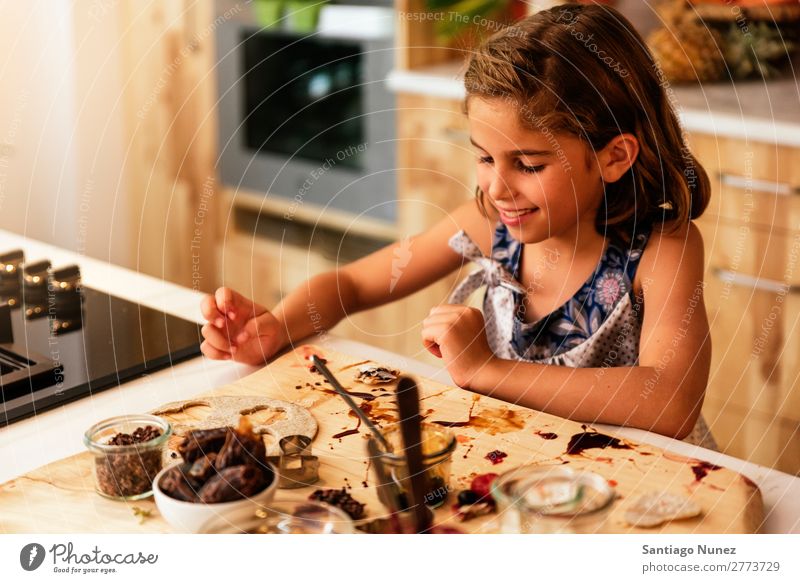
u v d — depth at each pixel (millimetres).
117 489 772
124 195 2885
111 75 2775
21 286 1225
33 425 915
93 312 1173
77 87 2730
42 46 2668
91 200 2830
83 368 1026
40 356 1027
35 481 802
